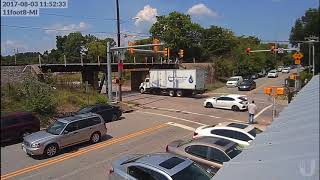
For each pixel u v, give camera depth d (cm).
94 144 2047
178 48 8131
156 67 5769
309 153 276
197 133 1673
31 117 2198
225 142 1284
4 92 2859
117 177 1098
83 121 2002
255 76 8106
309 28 5425
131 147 1969
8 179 1477
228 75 7606
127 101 4128
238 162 307
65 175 1510
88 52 9262
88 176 1488
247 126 1642
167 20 8081
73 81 4062
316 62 5934
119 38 4050
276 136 381
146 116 3089
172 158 1073
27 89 2847
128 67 5169
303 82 4184
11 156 1836
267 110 3403
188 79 4628
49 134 1855
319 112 452
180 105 3828
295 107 547
